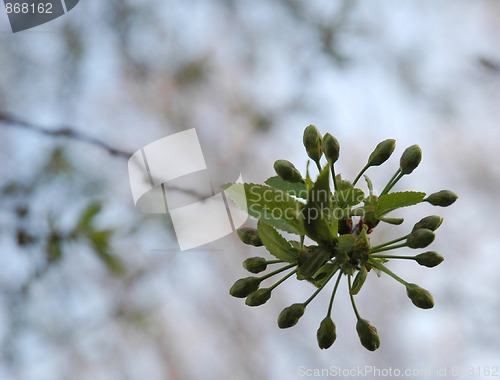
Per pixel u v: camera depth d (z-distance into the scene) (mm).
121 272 460
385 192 362
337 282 347
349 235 334
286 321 349
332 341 347
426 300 346
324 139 355
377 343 347
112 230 447
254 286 351
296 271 342
